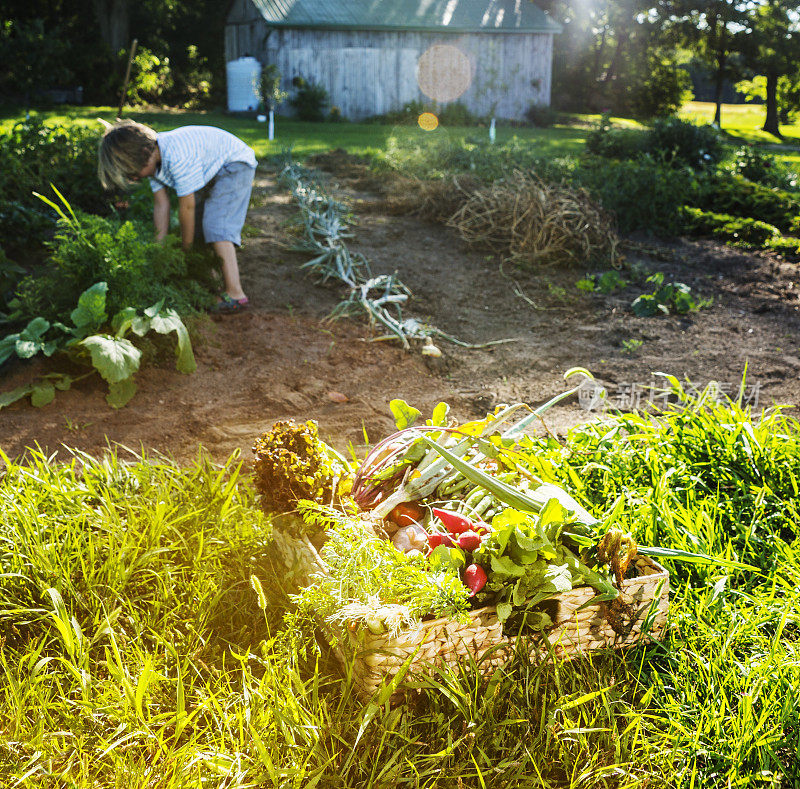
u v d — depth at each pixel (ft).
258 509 9.71
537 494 8.29
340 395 15.15
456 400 15.39
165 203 17.93
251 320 18.47
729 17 116.67
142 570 8.89
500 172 31.24
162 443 12.94
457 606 7.10
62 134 24.88
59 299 15.56
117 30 97.60
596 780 6.75
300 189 28.99
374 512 8.29
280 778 6.52
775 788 6.91
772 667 7.81
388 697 6.71
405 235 26.08
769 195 34.40
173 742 7.20
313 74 79.66
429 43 81.97
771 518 10.31
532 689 7.54
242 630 8.54
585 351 18.44
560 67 124.47
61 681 7.73
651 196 30.94
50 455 12.27
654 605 8.02
